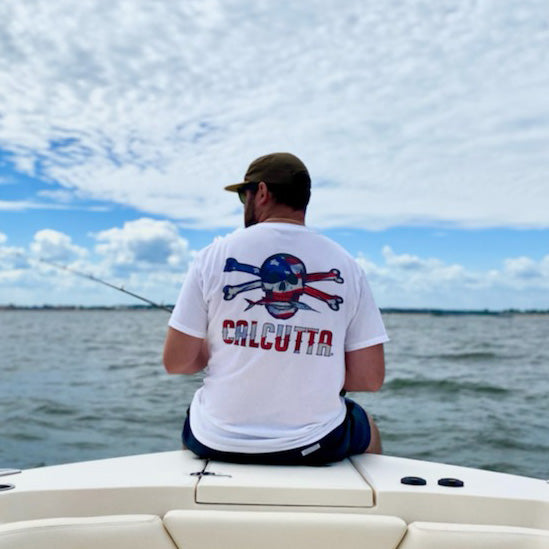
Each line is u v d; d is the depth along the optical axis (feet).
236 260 5.75
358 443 6.05
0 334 113.19
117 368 44.88
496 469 16.15
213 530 4.56
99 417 24.18
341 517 4.64
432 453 17.80
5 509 4.76
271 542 4.57
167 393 30.83
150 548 4.52
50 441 20.06
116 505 4.87
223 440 5.62
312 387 5.65
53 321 193.47
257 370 5.61
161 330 134.31
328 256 5.87
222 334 5.73
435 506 4.86
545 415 23.84
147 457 5.87
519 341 86.28
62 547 4.38
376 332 5.98
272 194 6.06
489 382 34.58
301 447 5.57
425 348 69.72
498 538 4.54
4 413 24.99
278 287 5.67
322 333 5.68
